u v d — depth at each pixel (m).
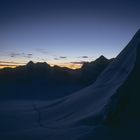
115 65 44.59
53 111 41.91
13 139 27.98
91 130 22.56
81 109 37.09
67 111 38.44
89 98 39.97
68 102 43.69
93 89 44.00
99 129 21.64
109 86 39.69
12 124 35.66
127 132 20.25
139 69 25.30
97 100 37.31
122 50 46.41
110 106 23.33
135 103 22.86
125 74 36.97
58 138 25.19
